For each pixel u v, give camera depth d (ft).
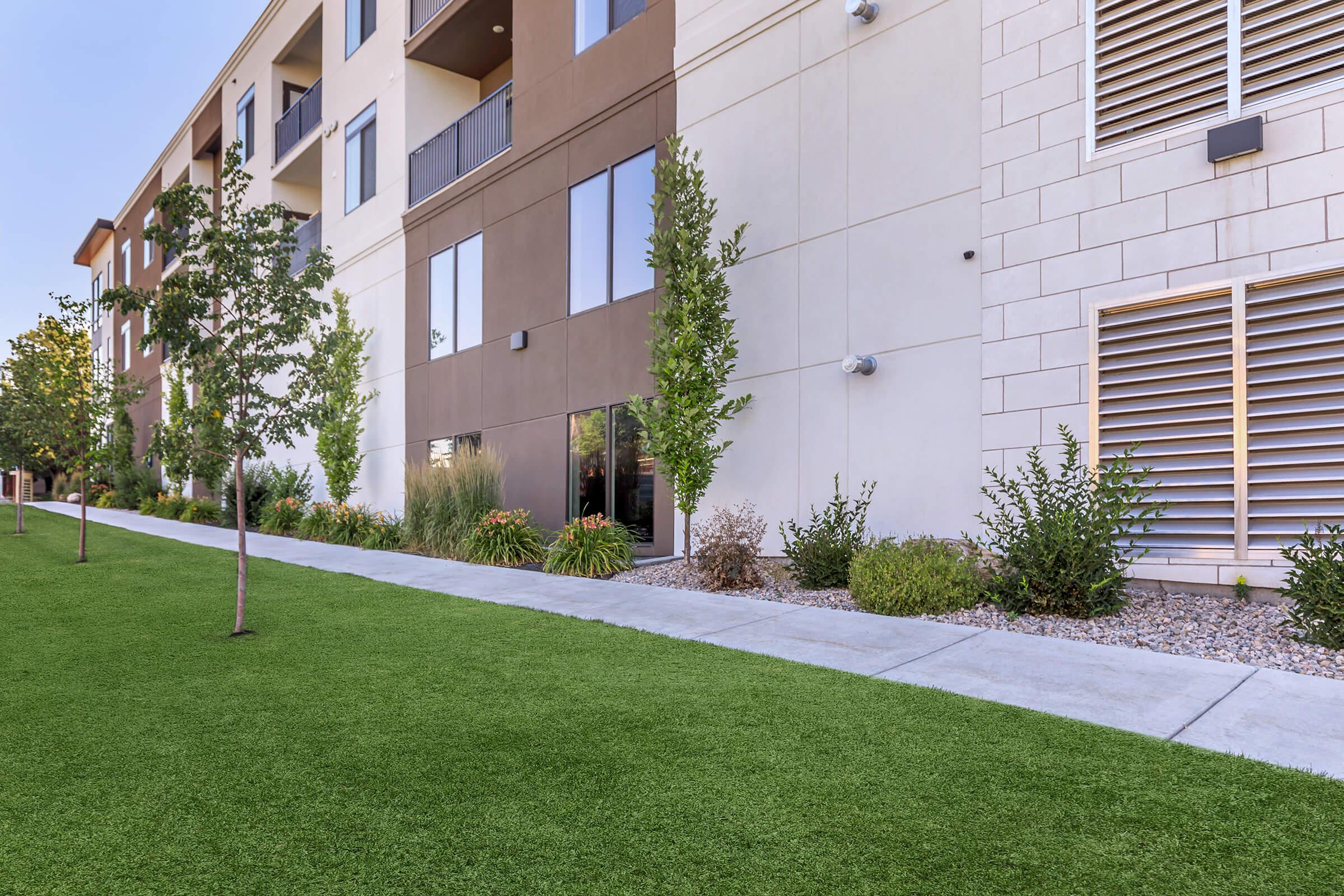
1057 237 22.11
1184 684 13.93
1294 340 18.31
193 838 8.93
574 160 37.60
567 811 9.45
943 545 22.03
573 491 37.22
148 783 10.48
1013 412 22.82
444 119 50.52
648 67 34.24
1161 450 20.25
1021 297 22.77
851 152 27.25
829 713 12.85
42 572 30.42
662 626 20.03
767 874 7.95
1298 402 18.33
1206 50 19.76
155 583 27.71
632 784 10.20
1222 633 17.01
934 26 25.13
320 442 51.08
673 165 28.37
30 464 47.62
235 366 20.90
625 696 14.02
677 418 27.76
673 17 33.32
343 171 56.44
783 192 29.30
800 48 28.89
